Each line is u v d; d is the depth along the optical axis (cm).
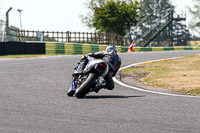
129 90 3419
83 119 2058
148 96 3016
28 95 3008
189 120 2048
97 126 1891
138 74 4822
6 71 5119
